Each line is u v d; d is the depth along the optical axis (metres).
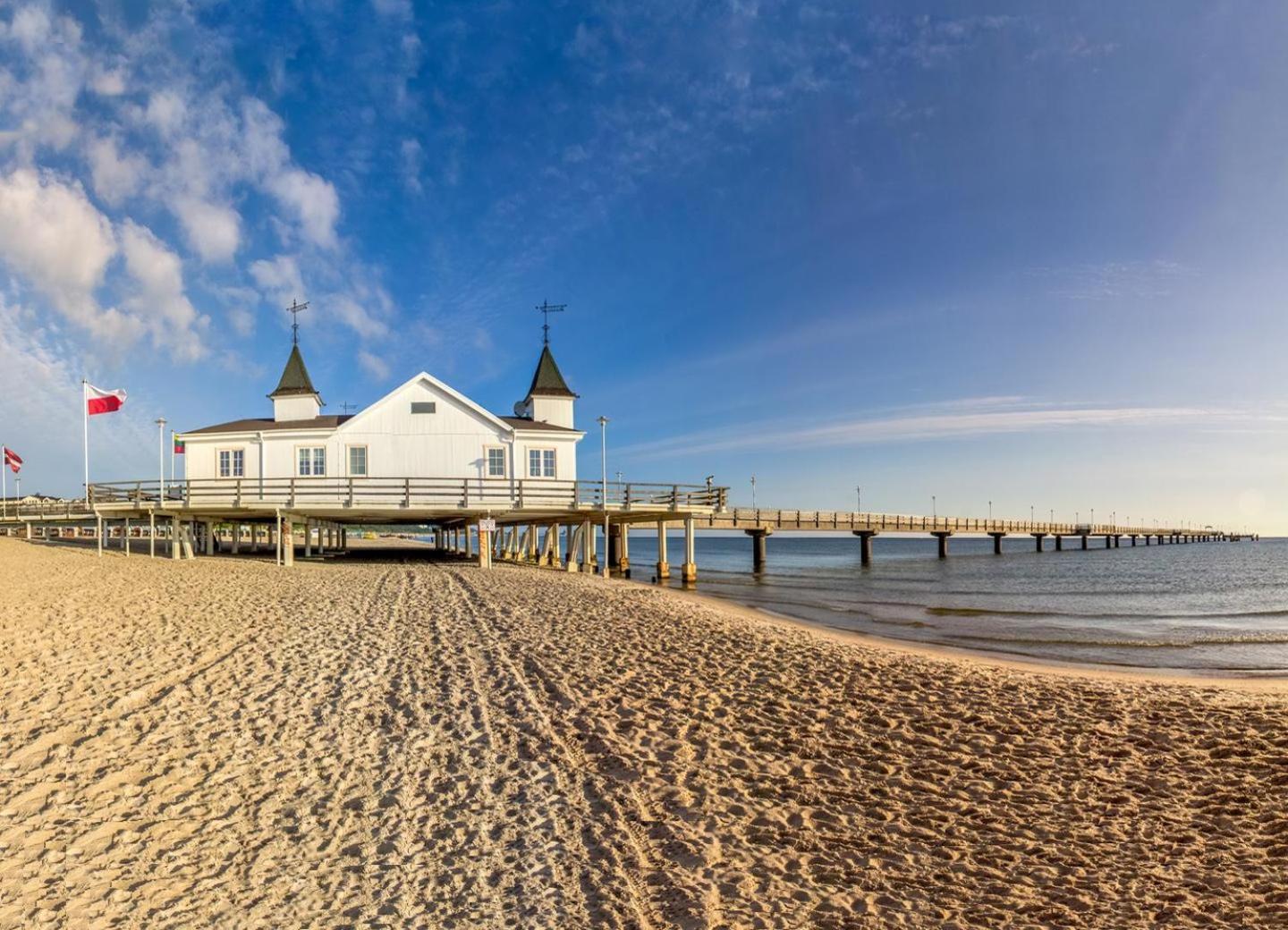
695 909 5.20
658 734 8.57
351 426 28.88
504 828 6.32
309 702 9.39
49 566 23.45
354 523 43.19
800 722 9.13
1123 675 14.16
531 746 8.12
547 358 36.16
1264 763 8.13
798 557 91.50
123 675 10.31
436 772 7.43
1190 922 5.29
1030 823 6.75
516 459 29.39
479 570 26.47
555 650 12.37
